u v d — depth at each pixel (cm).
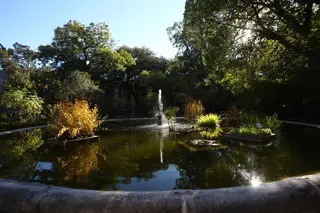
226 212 140
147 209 142
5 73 1565
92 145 439
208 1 531
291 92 945
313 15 535
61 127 484
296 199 150
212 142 432
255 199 147
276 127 605
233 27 586
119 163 308
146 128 713
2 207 162
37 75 1695
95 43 1706
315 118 865
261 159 312
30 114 949
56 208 150
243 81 714
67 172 272
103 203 148
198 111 810
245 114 745
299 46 571
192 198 147
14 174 268
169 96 1694
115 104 1758
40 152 387
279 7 477
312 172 252
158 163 305
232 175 251
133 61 1845
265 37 564
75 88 1245
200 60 1462
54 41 1873
